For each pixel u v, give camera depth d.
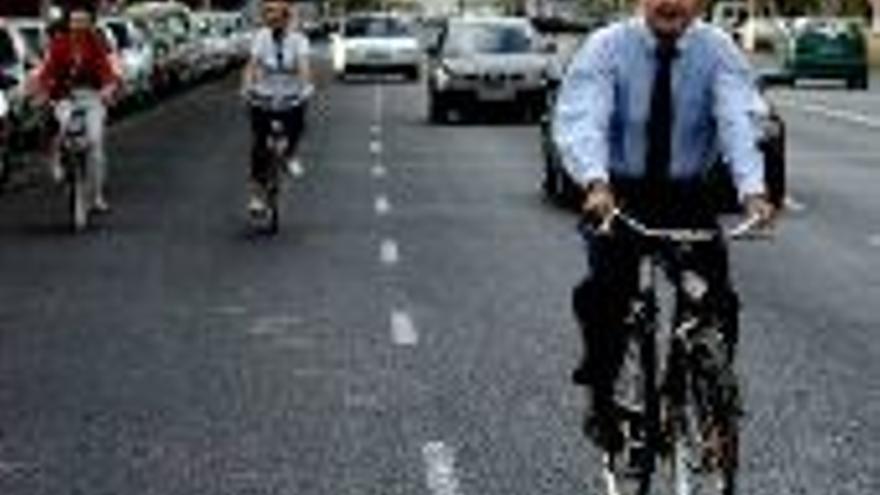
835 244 19.88
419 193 25.89
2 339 13.80
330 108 48.12
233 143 36.22
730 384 7.07
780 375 12.18
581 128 7.38
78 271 17.73
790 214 22.92
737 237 7.35
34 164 31.05
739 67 7.46
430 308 15.27
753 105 7.44
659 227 7.70
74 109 21.95
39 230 21.50
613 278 7.71
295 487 9.20
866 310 15.16
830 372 12.30
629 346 7.80
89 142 21.84
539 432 10.45
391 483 9.27
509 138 37.28
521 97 42.00
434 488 9.16
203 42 63.62
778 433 10.39
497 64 41.97
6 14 56.25
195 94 57.00
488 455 9.88
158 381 12.07
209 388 11.81
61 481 9.35
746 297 15.93
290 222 22.19
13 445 10.20
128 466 9.67
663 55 7.45
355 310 15.16
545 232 21.12
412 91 57.53
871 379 12.06
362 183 27.42
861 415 10.90
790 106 48.84
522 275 17.41
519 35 43.31
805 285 16.69
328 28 109.81
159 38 54.22
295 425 10.67
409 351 13.16
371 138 37.25
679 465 7.42
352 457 9.85
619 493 7.98
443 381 12.01
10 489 9.19
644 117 7.51
